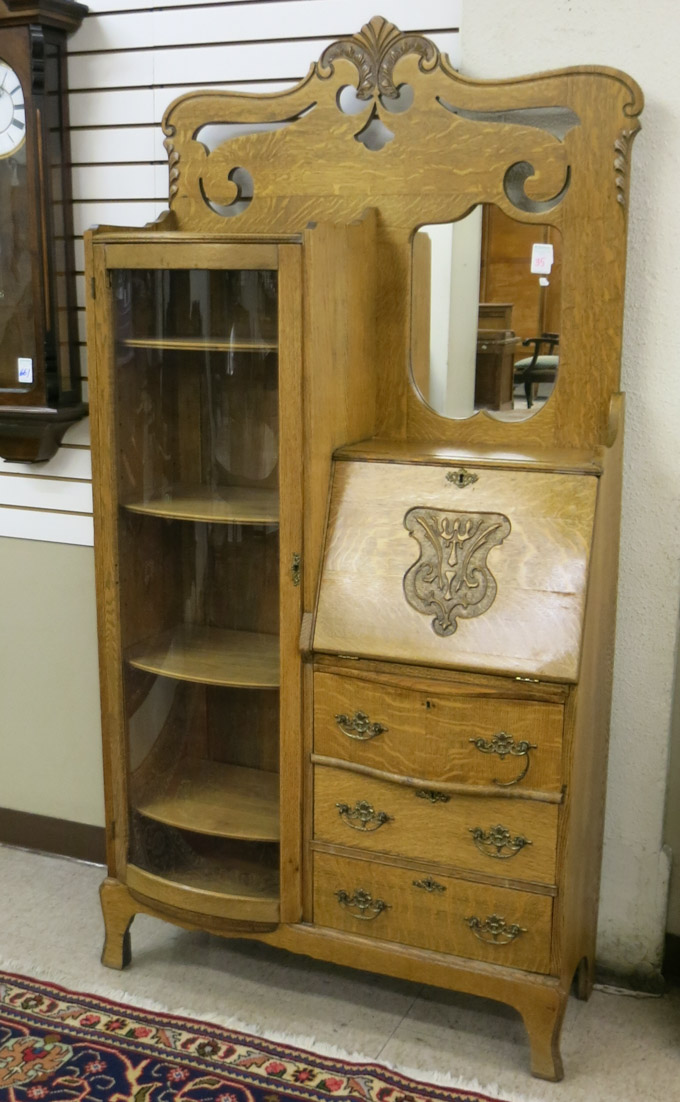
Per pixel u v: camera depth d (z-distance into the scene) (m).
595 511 1.94
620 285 2.09
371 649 2.01
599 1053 2.18
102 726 2.36
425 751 2.02
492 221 2.16
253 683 2.16
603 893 2.41
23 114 2.45
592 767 2.15
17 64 2.41
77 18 2.48
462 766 1.99
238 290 2.03
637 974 2.40
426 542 2.02
